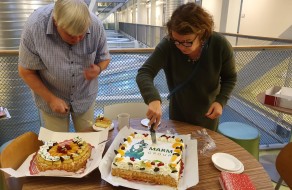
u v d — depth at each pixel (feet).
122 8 55.06
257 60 7.68
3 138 7.58
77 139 3.80
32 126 7.75
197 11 3.60
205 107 4.77
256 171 3.38
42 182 3.14
